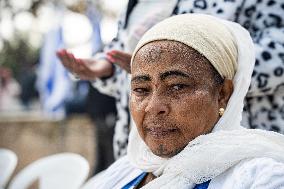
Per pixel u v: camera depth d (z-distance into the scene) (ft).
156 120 4.84
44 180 11.04
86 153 25.05
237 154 4.68
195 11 7.09
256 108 6.98
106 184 5.90
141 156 5.37
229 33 5.13
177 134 4.83
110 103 16.56
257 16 7.09
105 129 16.80
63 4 24.84
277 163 4.54
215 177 4.76
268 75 6.62
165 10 7.27
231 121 5.02
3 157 12.35
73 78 7.96
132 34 7.41
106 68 7.95
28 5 33.91
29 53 39.14
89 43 20.77
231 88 5.06
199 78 4.81
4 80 36.96
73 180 10.55
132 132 5.44
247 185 4.49
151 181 4.92
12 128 27.20
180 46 4.83
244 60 5.07
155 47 4.88
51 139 26.40
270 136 4.90
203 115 4.83
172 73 4.79
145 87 4.94
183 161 4.78
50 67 23.89
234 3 7.00
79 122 26.40
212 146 4.73
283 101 6.90
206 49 4.84
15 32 37.27
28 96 35.53
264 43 6.75
